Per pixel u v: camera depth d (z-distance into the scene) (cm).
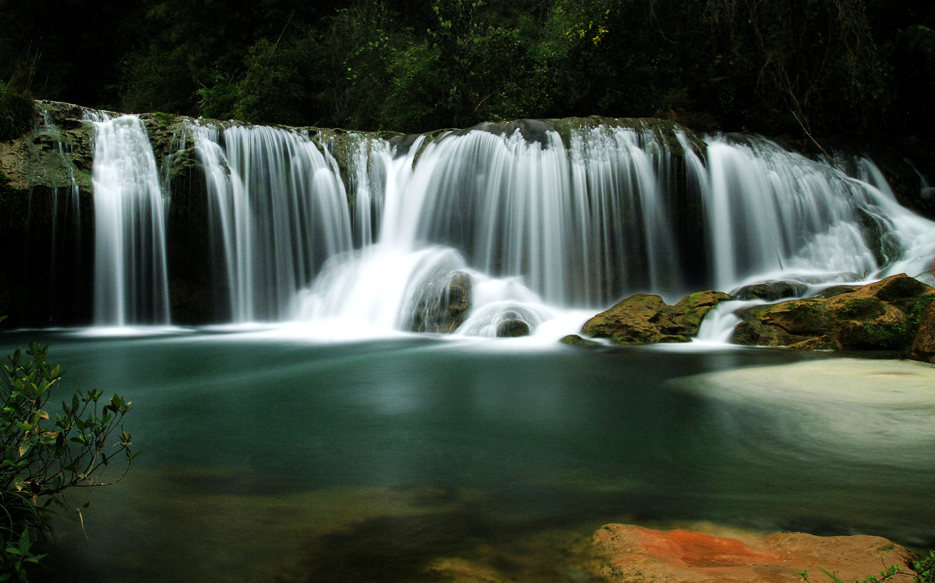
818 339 1022
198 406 695
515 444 551
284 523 386
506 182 1459
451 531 375
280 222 1520
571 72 1884
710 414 642
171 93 2614
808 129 1795
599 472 479
